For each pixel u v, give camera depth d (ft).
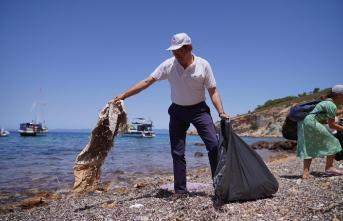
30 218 13.93
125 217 12.04
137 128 222.89
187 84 13.28
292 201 12.52
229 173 12.81
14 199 20.72
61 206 16.38
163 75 13.88
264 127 249.55
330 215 10.52
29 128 228.43
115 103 14.20
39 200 18.94
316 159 29.91
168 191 17.60
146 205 13.64
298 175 20.59
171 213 12.10
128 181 27.71
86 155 14.24
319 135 17.56
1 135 230.48
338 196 12.62
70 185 26.02
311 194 13.43
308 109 17.92
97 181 14.48
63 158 52.60
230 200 12.75
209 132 13.67
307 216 10.63
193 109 13.82
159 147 96.02
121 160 49.16
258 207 12.01
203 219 11.14
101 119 13.99
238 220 10.81
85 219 12.25
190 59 13.20
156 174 33.30
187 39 12.69
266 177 13.23
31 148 85.05
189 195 14.84
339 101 18.12
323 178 17.24
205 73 13.20
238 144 13.35
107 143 14.37
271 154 62.75
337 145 17.63
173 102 14.33
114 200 16.06
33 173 33.09
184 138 14.73
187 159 54.90
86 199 18.06
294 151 71.82
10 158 51.85
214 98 13.58
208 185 18.66
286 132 64.95
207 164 45.57
